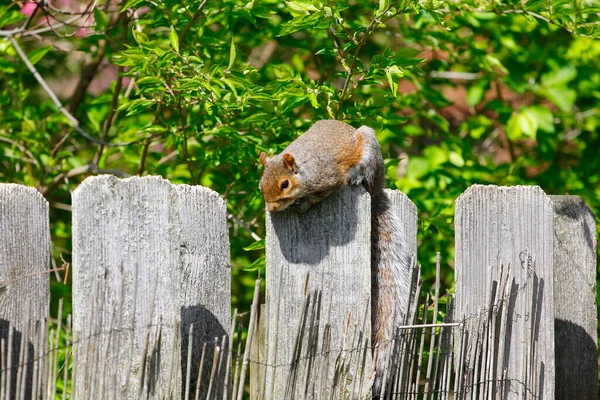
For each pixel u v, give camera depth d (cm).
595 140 1316
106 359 559
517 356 647
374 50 1242
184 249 581
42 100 1402
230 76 797
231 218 994
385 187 927
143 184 572
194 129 910
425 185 1087
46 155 1109
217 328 593
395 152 1311
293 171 730
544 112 1155
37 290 559
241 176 965
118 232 566
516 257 645
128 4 824
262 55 1345
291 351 607
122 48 1011
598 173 1238
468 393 631
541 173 1189
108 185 564
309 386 603
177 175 1063
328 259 613
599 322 962
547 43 1295
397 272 675
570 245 699
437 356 629
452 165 1095
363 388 611
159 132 978
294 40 1120
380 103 886
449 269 1062
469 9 971
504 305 638
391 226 686
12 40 1036
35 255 559
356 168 771
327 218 614
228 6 891
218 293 593
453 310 644
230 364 570
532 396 646
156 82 833
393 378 619
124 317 568
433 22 1059
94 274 560
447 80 1232
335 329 612
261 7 891
